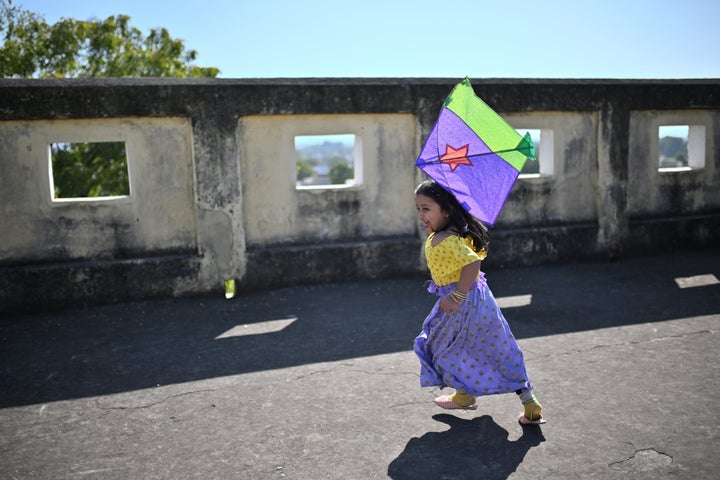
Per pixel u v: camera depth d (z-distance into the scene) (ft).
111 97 19.07
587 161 24.77
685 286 20.65
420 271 22.91
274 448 10.38
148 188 20.10
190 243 20.71
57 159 58.65
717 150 26.89
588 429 10.68
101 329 17.49
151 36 65.72
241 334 16.81
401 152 22.47
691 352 14.33
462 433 10.73
